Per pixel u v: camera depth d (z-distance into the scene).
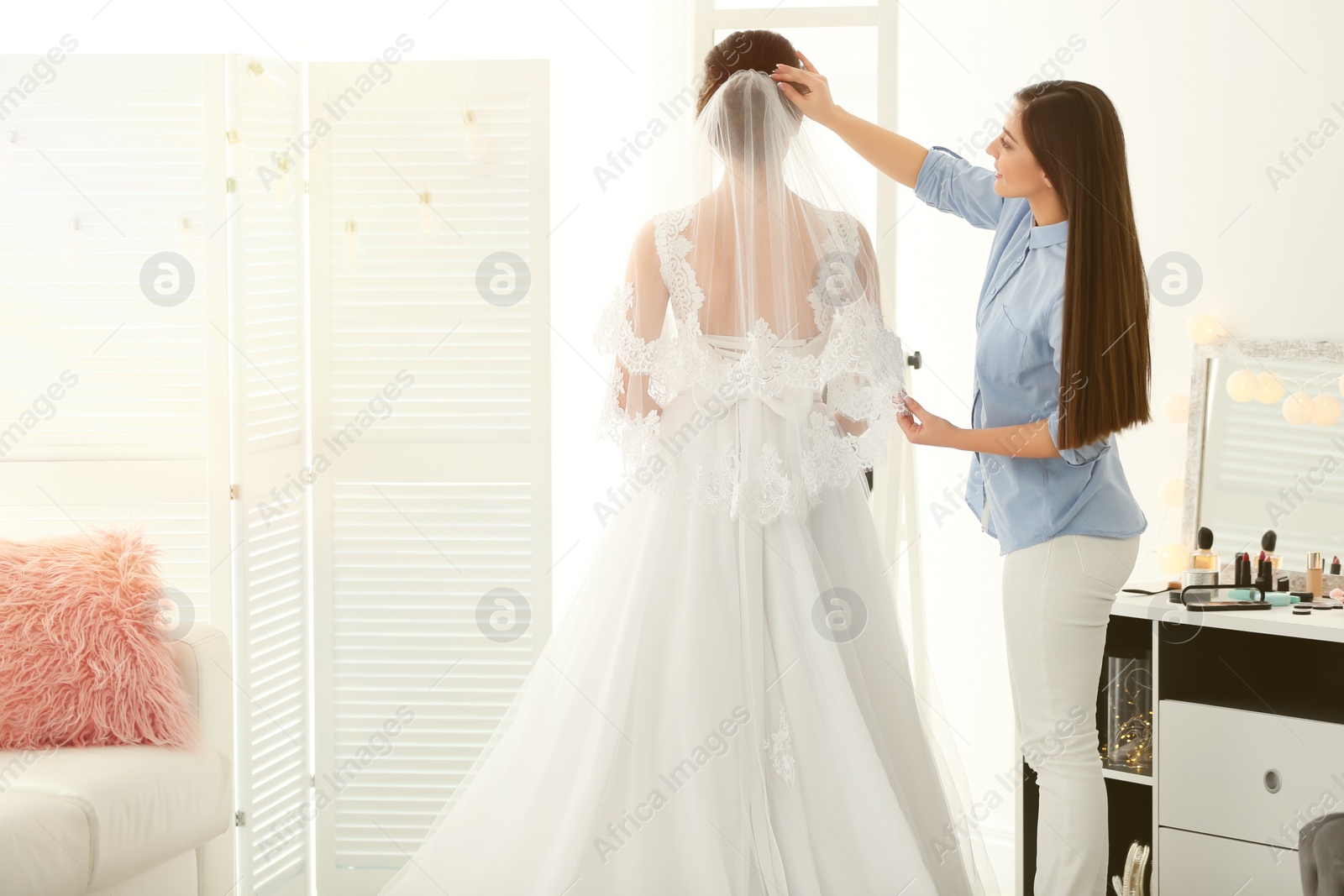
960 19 2.99
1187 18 2.73
